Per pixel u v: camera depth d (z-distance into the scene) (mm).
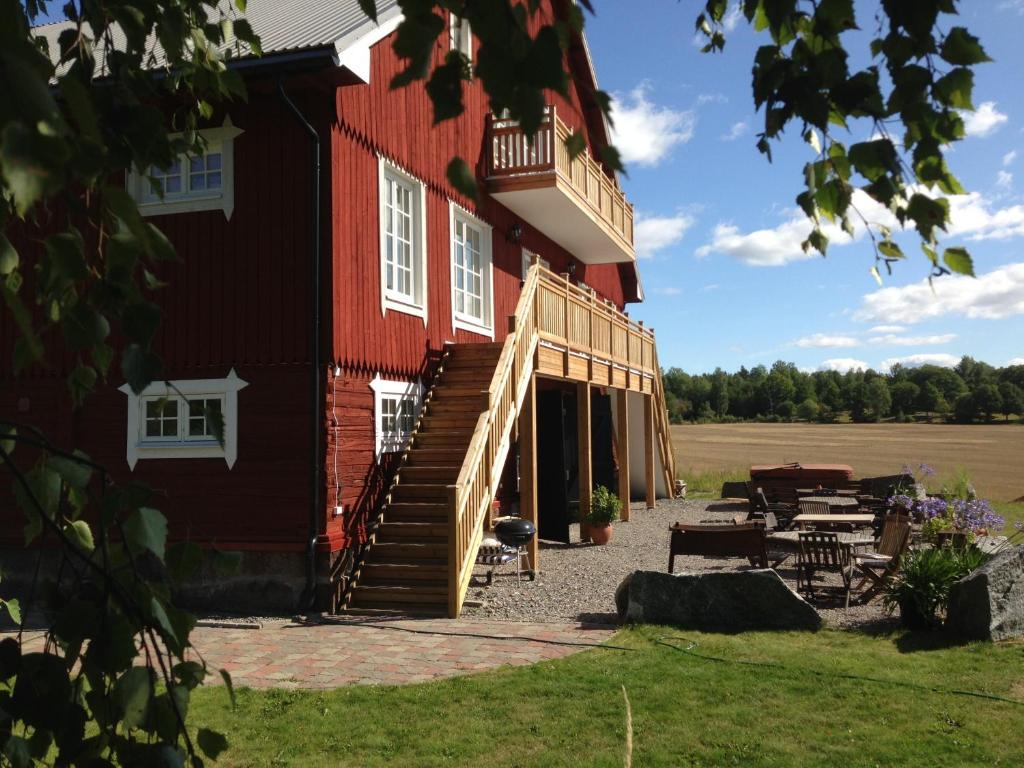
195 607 9703
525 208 16031
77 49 1959
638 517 19109
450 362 12836
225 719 5625
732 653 7129
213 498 9875
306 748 5121
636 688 6168
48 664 1479
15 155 895
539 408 15164
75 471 1483
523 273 17000
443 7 1418
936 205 1697
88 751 1500
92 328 1562
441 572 9742
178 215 10242
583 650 7391
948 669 6629
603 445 22422
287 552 9578
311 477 9578
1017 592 7820
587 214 16594
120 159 1838
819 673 6492
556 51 1284
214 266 10086
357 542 10172
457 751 5055
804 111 1758
